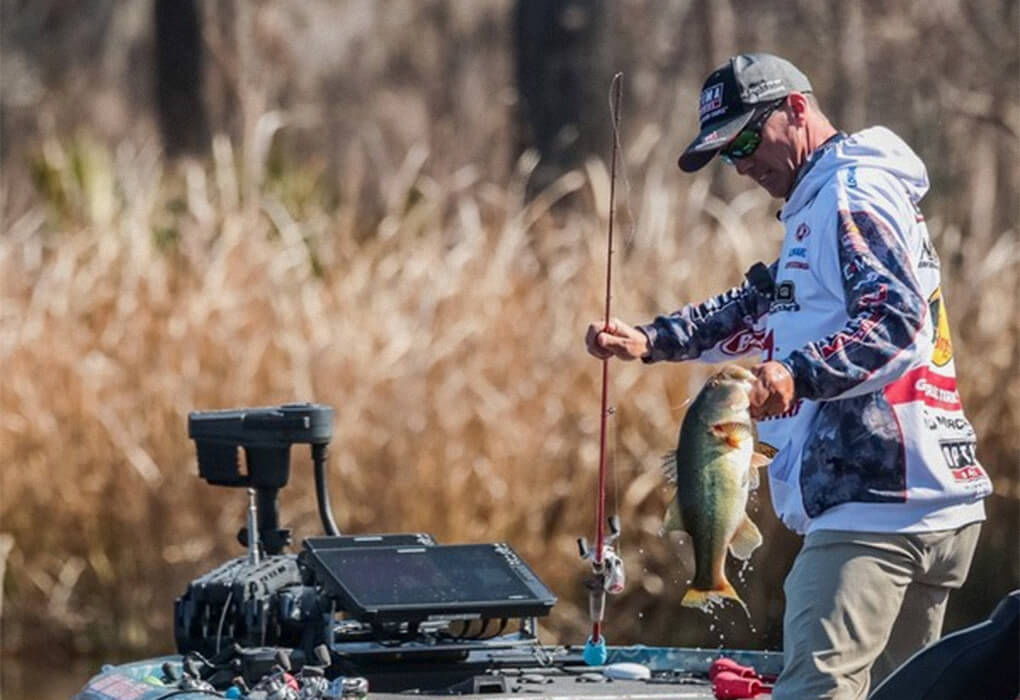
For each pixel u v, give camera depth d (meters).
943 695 15.21
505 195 44.56
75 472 36.19
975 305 36.16
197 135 56.12
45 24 79.25
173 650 35.38
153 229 41.19
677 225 40.69
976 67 47.41
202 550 35.62
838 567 15.59
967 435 16.06
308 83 75.50
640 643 33.81
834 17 51.53
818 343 14.98
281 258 38.34
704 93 16.58
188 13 56.12
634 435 34.88
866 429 15.57
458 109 66.50
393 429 35.03
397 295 37.94
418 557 18.14
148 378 36.41
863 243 15.39
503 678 17.72
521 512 34.62
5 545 35.91
